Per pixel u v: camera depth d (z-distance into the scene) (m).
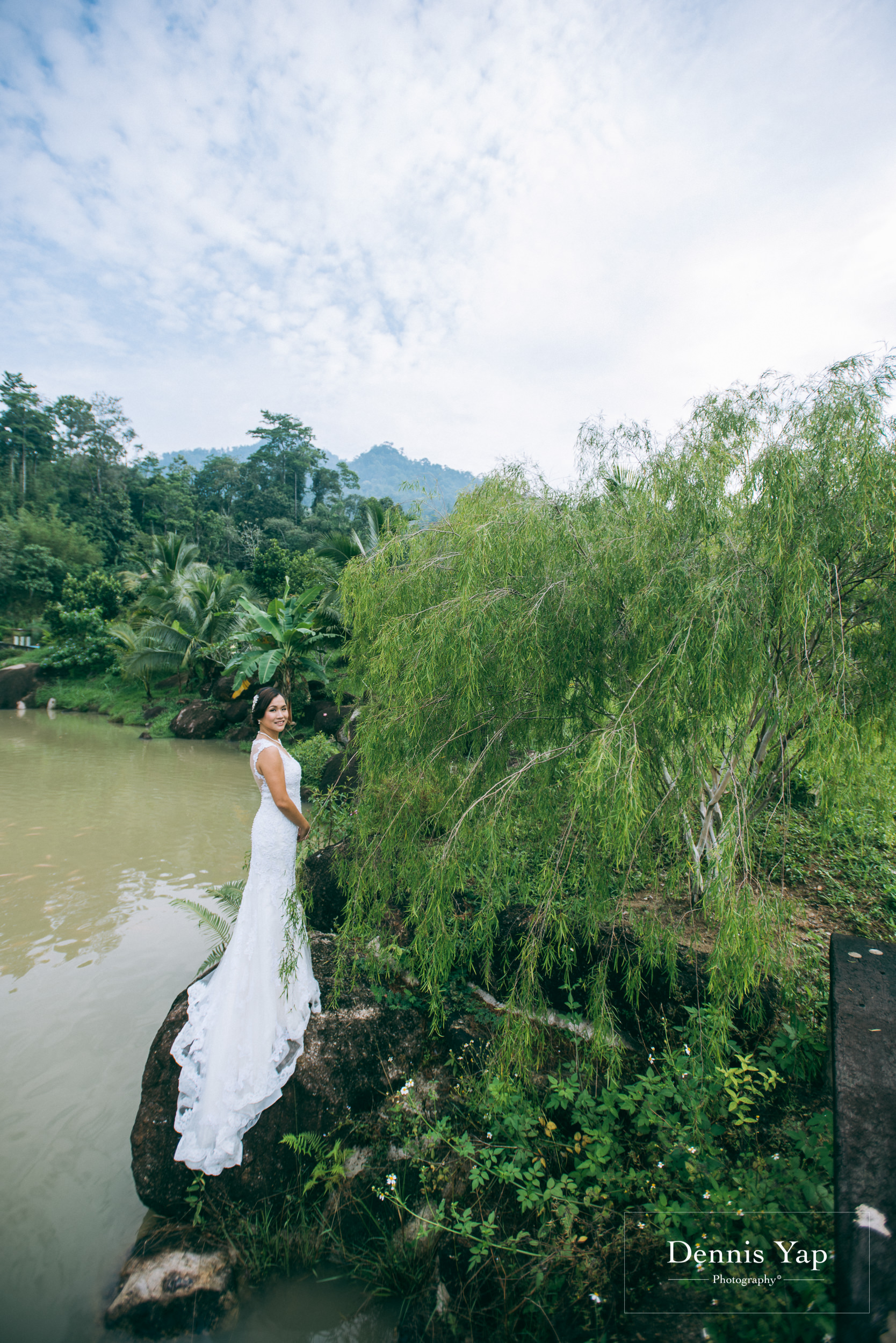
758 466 2.75
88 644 25.02
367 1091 2.96
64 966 4.82
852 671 2.79
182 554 24.53
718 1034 2.71
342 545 16.03
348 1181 2.69
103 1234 2.67
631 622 2.94
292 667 15.98
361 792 3.55
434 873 2.96
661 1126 2.56
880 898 4.26
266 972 2.96
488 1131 2.73
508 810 3.03
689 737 2.88
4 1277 2.48
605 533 3.08
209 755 15.03
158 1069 3.00
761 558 2.70
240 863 7.16
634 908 3.71
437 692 3.29
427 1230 2.48
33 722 20.00
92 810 9.39
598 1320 1.97
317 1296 2.39
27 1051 3.82
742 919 2.58
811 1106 2.61
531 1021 2.82
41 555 33.91
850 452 2.63
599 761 2.51
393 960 3.56
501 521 3.17
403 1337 2.21
